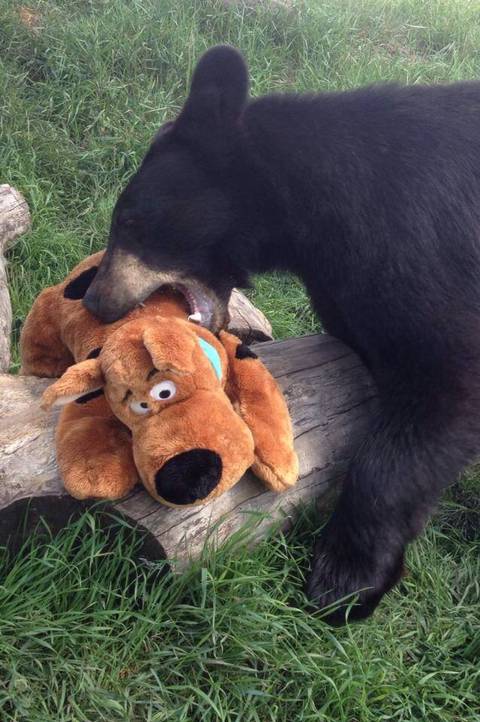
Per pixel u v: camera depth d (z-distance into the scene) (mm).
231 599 1088
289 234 1321
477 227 1253
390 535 1184
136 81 2391
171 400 987
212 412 993
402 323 1209
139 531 1055
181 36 2525
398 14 3143
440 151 1268
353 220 1249
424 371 1190
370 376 1321
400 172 1250
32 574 1052
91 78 2354
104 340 1179
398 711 1090
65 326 1222
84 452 1021
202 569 1058
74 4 2631
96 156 2156
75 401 1072
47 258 1896
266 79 2486
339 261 1272
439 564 1330
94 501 1042
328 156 1273
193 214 1287
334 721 1041
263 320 1703
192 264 1319
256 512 1112
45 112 2252
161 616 1058
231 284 1381
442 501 1426
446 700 1118
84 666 1012
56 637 1026
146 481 991
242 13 2729
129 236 1286
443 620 1236
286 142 1288
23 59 2414
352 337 1321
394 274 1217
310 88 2518
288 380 1274
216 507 1090
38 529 1079
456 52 2941
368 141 1274
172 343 973
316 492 1220
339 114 1302
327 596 1167
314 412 1248
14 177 2029
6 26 2422
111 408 1021
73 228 2031
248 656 1061
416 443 1173
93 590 1057
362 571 1176
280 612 1141
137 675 1031
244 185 1300
